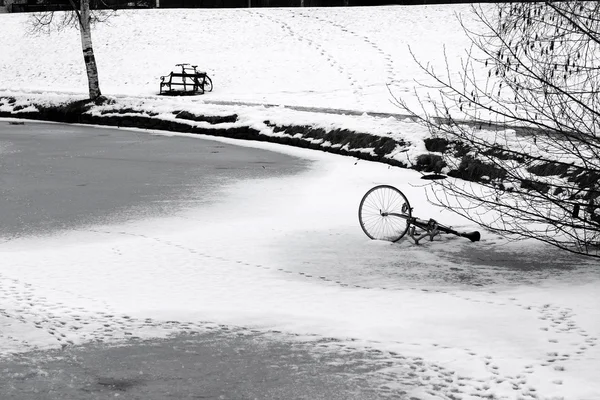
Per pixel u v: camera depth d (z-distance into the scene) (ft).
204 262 47.78
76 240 53.98
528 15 47.70
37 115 152.15
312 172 85.92
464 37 184.75
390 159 90.63
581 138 47.57
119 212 63.77
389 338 33.81
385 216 56.95
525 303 38.70
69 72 191.52
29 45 211.61
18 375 29.68
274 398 27.68
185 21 215.72
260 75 174.81
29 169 88.02
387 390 28.27
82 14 149.07
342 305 38.91
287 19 213.46
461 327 35.09
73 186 76.64
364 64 174.29
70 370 30.22
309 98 143.74
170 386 28.73
